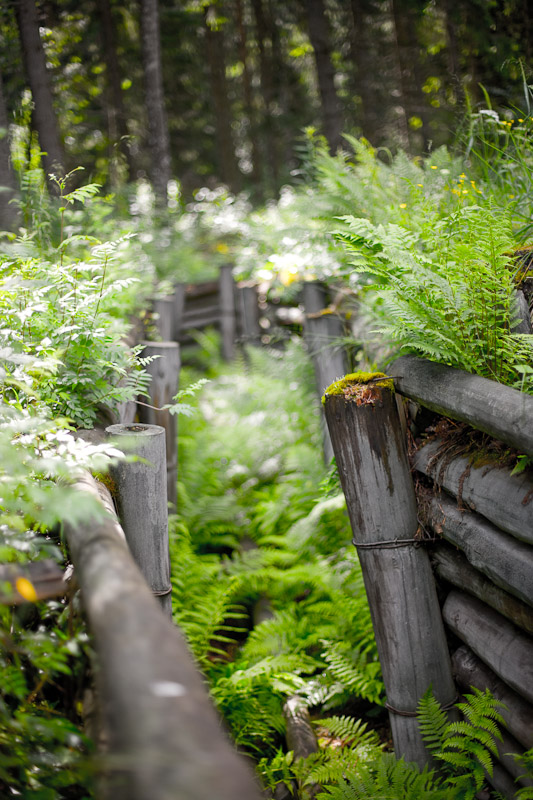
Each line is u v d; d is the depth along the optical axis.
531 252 2.55
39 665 1.42
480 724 2.23
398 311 2.46
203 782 0.78
